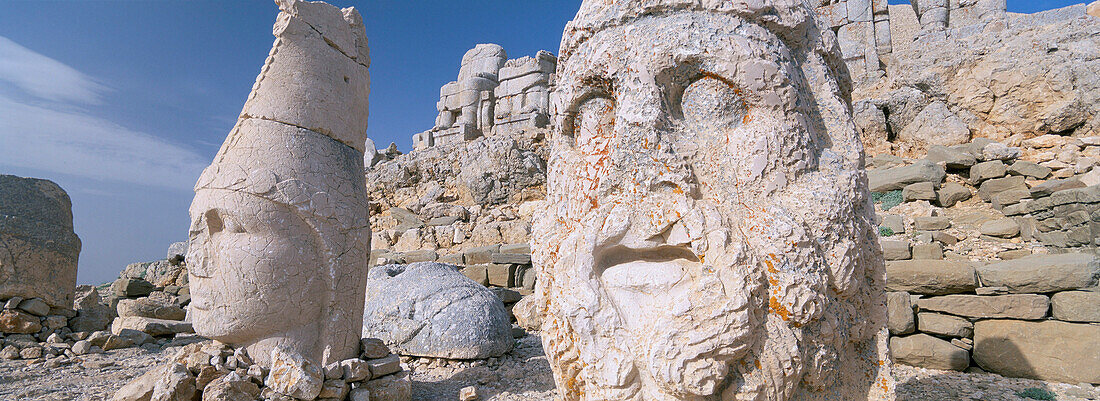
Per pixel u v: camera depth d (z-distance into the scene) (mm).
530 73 17016
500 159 12516
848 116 2018
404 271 5891
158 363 5410
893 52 12422
